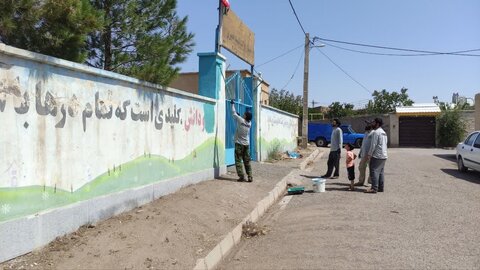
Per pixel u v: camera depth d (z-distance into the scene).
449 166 18.28
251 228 7.48
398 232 7.25
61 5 5.63
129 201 7.00
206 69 11.41
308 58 27.75
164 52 8.47
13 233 4.60
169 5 8.79
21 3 5.38
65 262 4.73
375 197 10.55
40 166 5.04
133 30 8.35
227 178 11.47
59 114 5.38
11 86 4.61
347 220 8.13
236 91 14.03
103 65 8.61
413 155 24.62
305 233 7.33
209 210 7.81
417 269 5.46
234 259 6.12
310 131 35.44
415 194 10.99
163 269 4.99
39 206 5.04
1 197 4.49
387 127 38.53
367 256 5.99
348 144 11.76
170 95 8.64
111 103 6.55
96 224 6.06
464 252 6.13
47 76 5.15
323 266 5.63
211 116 11.07
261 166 14.77
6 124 4.55
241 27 13.73
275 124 20.34
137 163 7.34
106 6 8.08
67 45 6.21
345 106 61.88
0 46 4.38
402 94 59.97
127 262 4.99
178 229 6.45
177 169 9.01
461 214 8.62
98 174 6.22
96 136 6.17
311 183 13.07
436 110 36.41
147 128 7.70
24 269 4.43
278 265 5.76
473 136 15.56
